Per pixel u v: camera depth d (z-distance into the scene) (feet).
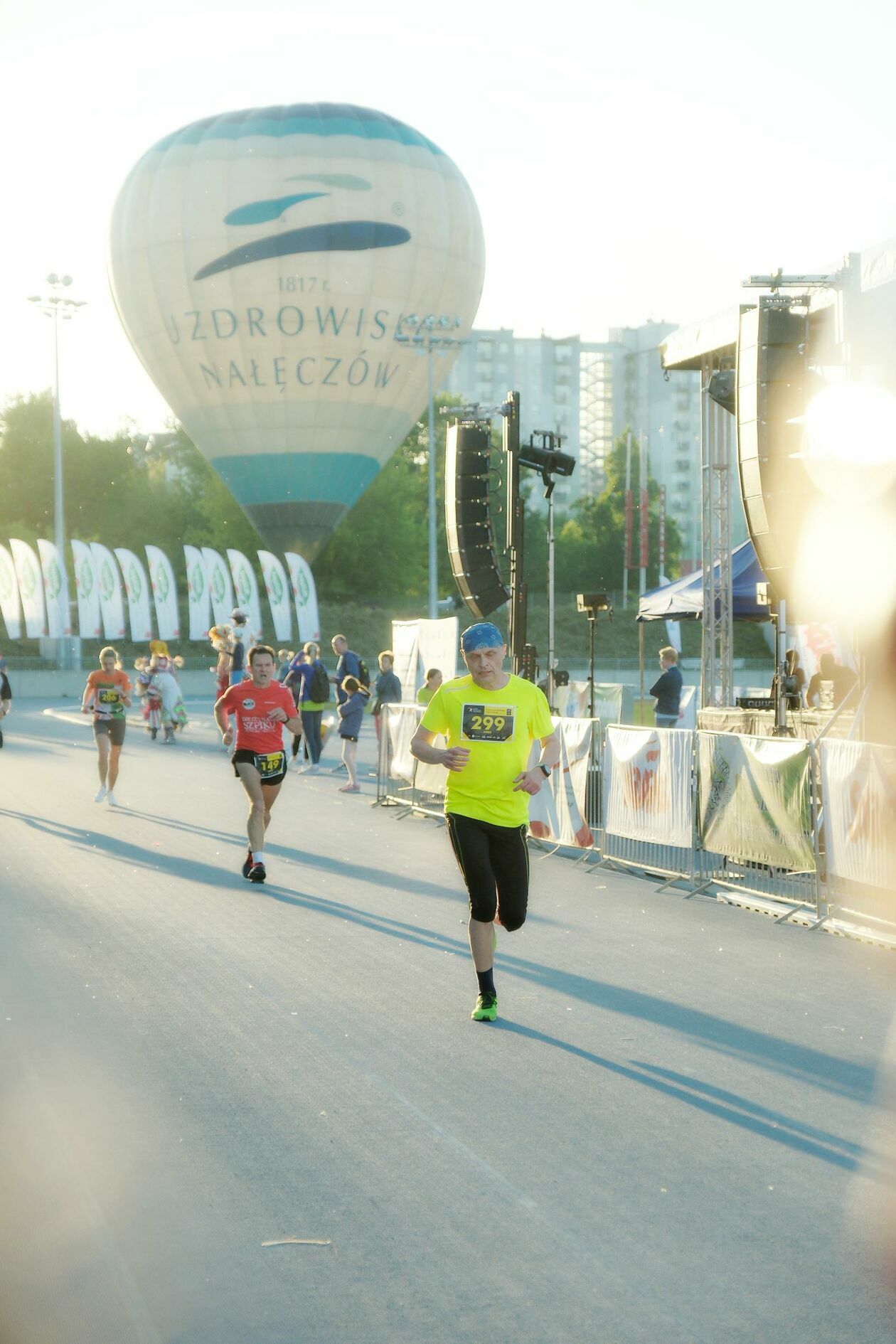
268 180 255.70
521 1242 18.85
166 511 416.67
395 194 258.78
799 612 58.49
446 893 49.03
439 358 274.16
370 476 292.20
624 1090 25.95
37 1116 24.04
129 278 267.39
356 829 68.49
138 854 58.29
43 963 36.76
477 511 86.89
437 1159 22.09
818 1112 24.64
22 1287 17.38
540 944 40.50
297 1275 17.76
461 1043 29.19
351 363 266.36
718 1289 17.42
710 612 84.74
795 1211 19.98
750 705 70.79
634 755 53.93
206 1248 18.58
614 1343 15.98
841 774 42.09
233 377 267.80
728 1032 30.35
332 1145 22.74
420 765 74.90
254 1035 29.66
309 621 242.99
